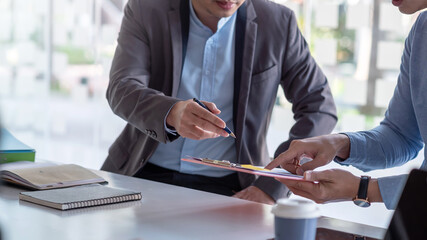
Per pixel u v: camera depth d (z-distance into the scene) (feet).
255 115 6.57
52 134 15.39
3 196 4.60
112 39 13.00
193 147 6.46
